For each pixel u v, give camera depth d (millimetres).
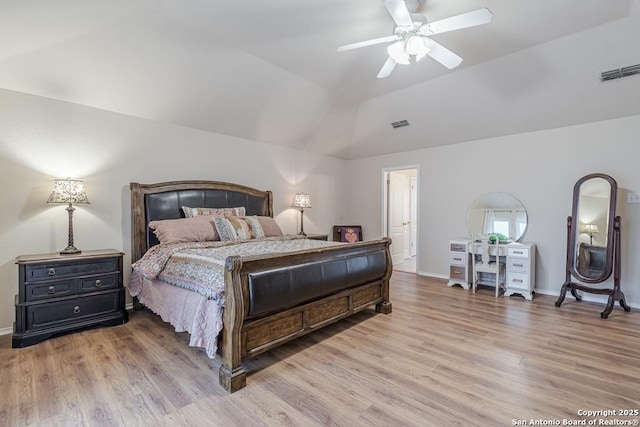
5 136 2738
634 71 3008
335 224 6156
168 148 3771
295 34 2754
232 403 1777
